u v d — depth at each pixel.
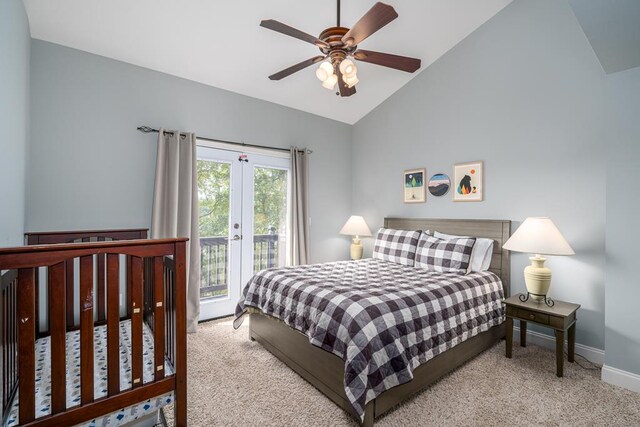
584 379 2.22
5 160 1.68
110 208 2.80
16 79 1.91
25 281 1.11
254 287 2.72
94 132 2.73
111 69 2.82
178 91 3.19
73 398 1.29
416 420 1.77
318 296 2.08
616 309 2.16
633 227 2.10
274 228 3.98
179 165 3.10
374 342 1.70
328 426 1.73
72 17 2.38
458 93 3.45
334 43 2.15
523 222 2.79
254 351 2.65
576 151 2.63
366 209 4.54
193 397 1.98
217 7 2.51
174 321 1.48
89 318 1.24
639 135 2.07
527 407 1.89
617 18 1.60
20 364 1.11
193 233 3.16
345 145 4.68
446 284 2.43
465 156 3.38
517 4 2.98
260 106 3.80
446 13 3.03
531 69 2.89
